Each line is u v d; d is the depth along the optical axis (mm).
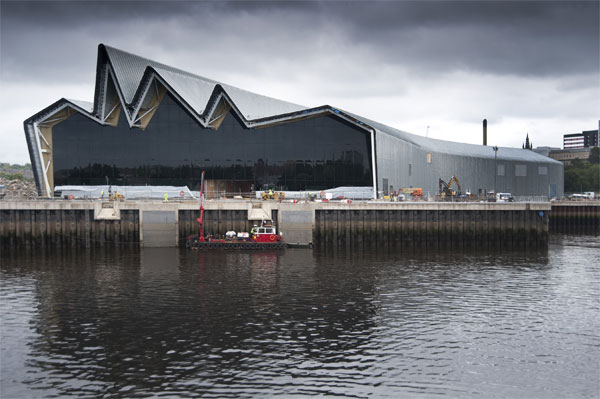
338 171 87312
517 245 75188
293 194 86562
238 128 87625
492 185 121188
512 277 53562
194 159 87312
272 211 73625
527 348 34000
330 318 39250
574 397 27703
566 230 109812
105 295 45312
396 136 98125
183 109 87000
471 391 28156
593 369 30984
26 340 34688
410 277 52781
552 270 57375
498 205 74688
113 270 55469
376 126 97438
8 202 69688
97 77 82812
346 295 45594
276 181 87750
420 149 99812
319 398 27109
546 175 134875
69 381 28812
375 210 73312
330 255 65312
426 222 74000
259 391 27750
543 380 29547
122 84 82688
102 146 86250
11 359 31672
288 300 43781
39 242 70812
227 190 87875
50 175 86000
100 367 30547
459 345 34344
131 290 46938
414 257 64312
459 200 89438
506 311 41625
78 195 85312
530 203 74938
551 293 47250
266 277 52188
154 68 80938
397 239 73750
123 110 86000
